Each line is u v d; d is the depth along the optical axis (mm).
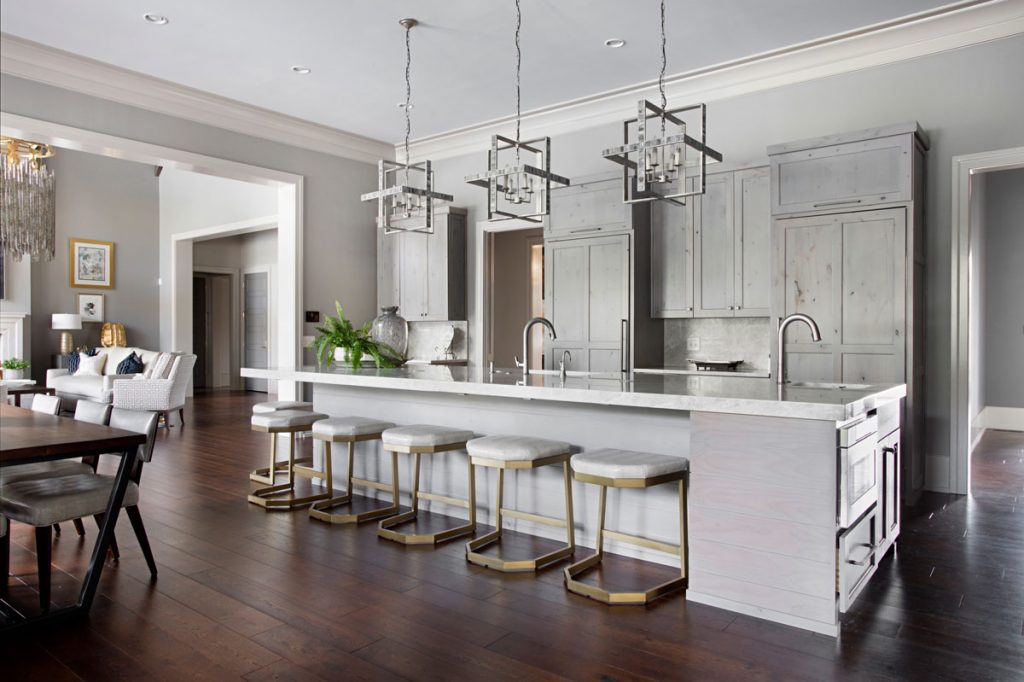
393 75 5605
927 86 4758
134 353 8938
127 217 10914
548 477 3600
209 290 12352
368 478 4539
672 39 4922
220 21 4641
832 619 2451
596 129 6359
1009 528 3830
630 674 2191
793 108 5301
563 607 2711
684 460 2928
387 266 7738
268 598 2805
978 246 7156
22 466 3314
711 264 5559
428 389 3572
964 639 2438
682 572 2908
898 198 4430
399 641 2424
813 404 2432
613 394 2887
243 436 7062
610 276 5793
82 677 2176
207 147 6262
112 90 5574
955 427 4691
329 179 7340
